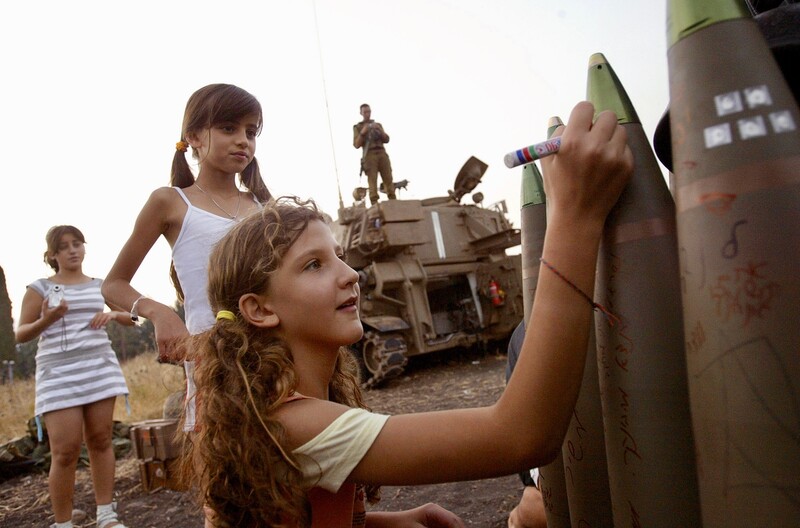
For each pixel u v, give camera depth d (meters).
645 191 0.93
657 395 0.89
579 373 0.92
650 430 0.89
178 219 2.22
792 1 1.04
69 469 3.39
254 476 1.10
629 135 0.95
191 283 2.15
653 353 0.89
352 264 10.76
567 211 0.91
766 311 0.67
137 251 2.26
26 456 5.71
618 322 0.93
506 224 12.35
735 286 0.69
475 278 10.95
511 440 0.94
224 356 1.21
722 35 0.73
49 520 4.13
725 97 0.72
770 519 0.66
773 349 0.66
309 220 1.27
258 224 1.27
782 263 0.67
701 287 0.72
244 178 2.54
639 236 0.92
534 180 1.28
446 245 11.02
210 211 2.23
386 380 9.09
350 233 10.93
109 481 3.57
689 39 0.76
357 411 1.11
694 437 0.76
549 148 0.90
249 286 1.24
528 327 0.94
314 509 1.14
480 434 0.96
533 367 0.92
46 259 3.68
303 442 1.10
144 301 2.23
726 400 0.69
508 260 10.38
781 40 0.83
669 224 0.92
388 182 11.17
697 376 0.74
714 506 0.72
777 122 0.69
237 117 2.22
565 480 1.26
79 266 3.71
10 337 16.97
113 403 3.61
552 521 1.33
